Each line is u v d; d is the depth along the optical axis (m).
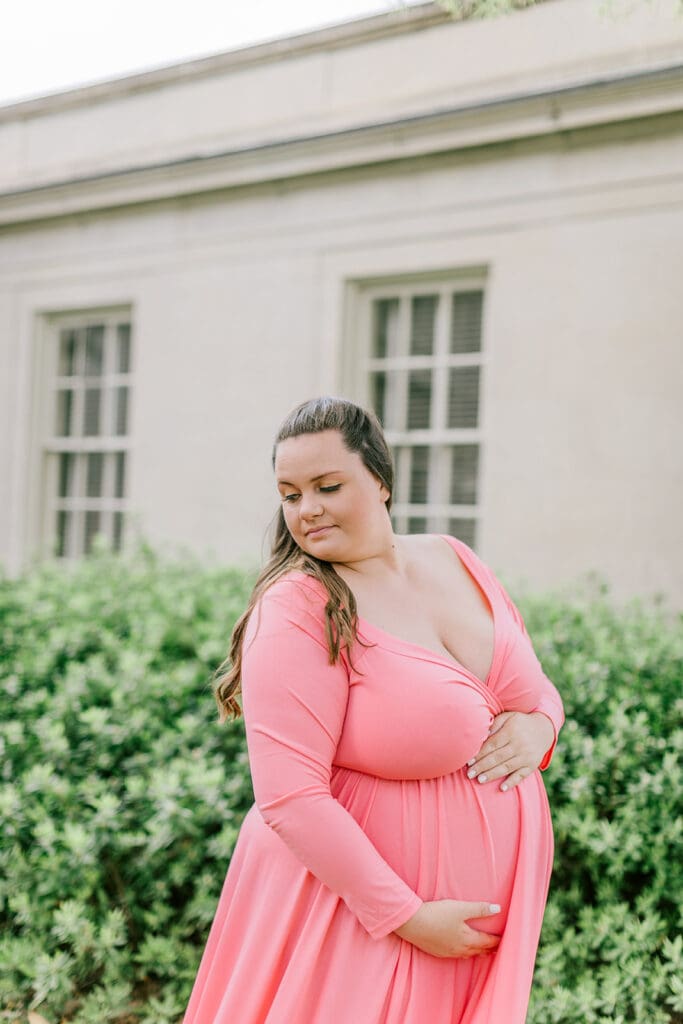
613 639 4.12
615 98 5.53
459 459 6.66
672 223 5.60
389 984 1.65
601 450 5.82
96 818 2.87
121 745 3.38
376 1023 1.64
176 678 3.71
